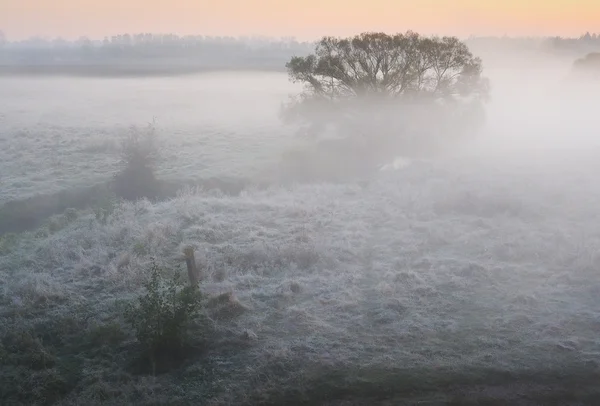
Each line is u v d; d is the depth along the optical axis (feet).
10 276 58.29
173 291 43.73
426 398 34.71
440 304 47.52
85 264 59.47
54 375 38.88
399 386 35.83
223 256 60.39
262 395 35.70
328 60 130.11
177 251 62.54
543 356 38.50
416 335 42.14
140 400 36.19
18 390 37.68
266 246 62.39
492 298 48.52
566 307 46.06
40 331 46.03
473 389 35.35
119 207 81.25
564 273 52.80
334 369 37.99
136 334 41.45
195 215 75.41
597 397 34.30
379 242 65.21
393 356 39.27
